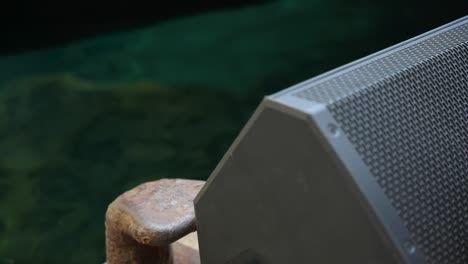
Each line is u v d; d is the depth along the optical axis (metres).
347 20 8.42
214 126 6.42
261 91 7.07
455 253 1.39
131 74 7.57
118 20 8.74
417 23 8.07
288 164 1.31
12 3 8.47
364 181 1.25
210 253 1.58
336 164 1.24
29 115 6.77
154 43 8.35
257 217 1.42
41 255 4.74
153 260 1.94
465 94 1.52
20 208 5.31
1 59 8.15
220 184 1.47
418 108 1.41
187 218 1.81
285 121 1.28
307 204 1.32
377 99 1.35
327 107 1.28
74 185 5.59
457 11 8.20
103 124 6.51
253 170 1.38
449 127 1.45
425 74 1.46
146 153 5.99
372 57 1.50
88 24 8.66
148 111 6.74
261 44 8.10
